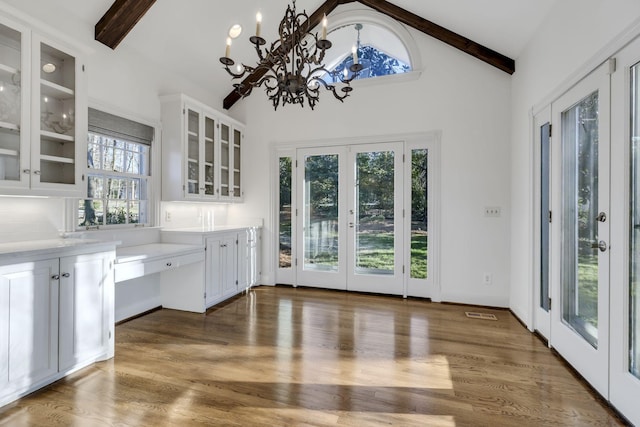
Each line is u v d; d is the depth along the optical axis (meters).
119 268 2.58
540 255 2.92
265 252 4.71
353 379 2.13
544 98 2.71
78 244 2.18
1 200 2.30
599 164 1.98
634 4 1.64
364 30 4.39
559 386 2.06
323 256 4.50
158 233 3.63
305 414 1.76
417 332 2.95
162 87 3.68
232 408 1.81
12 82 2.10
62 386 2.01
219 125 4.18
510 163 3.65
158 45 3.44
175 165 3.60
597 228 2.04
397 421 1.71
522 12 2.80
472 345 2.67
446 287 3.89
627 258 1.75
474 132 3.78
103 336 2.35
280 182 4.70
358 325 3.11
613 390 1.83
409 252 4.08
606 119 1.90
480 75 3.75
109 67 3.06
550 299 2.65
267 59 2.17
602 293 1.94
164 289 3.63
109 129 3.05
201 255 3.47
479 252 3.77
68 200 2.71
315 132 4.45
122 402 1.86
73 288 2.14
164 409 1.80
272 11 3.82
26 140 2.12
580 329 2.26
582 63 2.12
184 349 2.57
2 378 1.78
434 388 2.03
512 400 1.91
